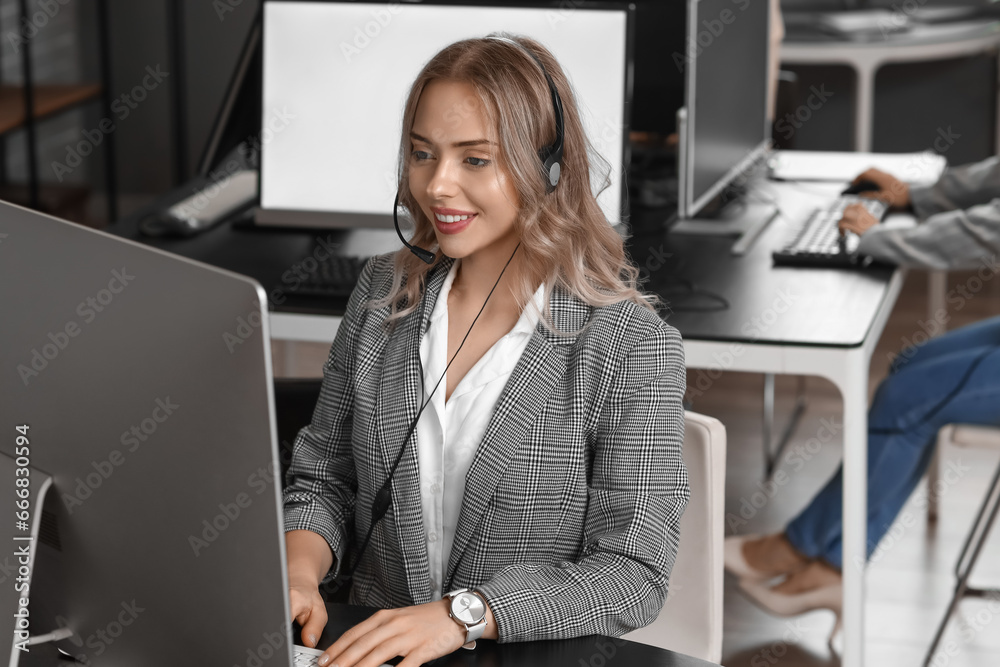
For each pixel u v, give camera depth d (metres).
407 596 1.36
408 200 1.38
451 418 1.34
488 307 1.36
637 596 1.20
